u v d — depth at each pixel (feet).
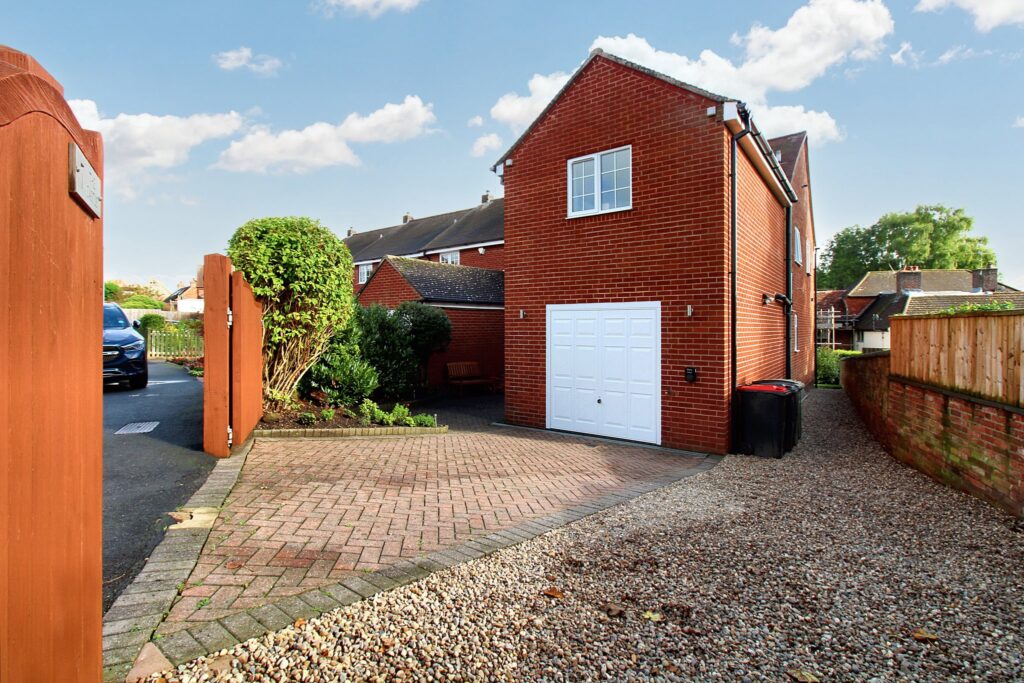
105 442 21.98
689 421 28.63
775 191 39.60
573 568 13.25
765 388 27.66
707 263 28.02
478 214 98.94
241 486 17.80
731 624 10.77
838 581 12.75
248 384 24.43
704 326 28.12
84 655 5.89
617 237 31.17
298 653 9.14
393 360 46.70
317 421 29.04
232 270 21.89
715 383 27.78
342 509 16.44
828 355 78.18
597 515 17.44
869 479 22.30
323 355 32.58
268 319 27.96
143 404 31.40
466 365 60.08
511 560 13.57
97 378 6.34
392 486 19.44
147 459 19.76
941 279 147.95
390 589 11.62
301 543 13.73
